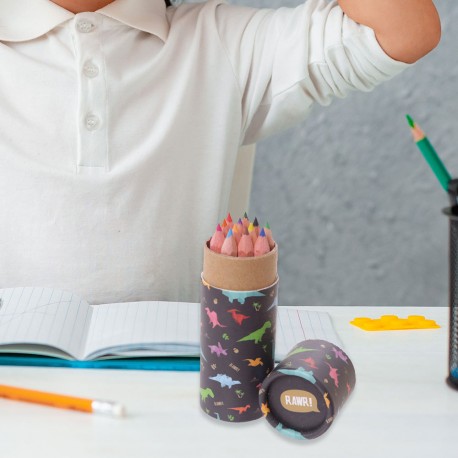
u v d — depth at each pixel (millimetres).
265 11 1113
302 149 1744
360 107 1716
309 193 1769
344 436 600
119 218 1040
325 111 1721
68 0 1024
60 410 633
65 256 1034
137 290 1063
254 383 627
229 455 571
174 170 1069
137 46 1068
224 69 1085
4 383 677
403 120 1719
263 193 1771
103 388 675
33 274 1043
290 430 603
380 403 651
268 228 665
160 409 643
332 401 588
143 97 1057
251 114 1113
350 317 857
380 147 1735
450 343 685
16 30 1037
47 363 715
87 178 1025
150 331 753
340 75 1029
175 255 1089
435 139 1726
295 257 1801
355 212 1771
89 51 1023
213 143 1094
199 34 1090
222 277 618
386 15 947
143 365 716
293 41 1032
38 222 1028
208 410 635
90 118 1022
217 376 625
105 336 745
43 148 1029
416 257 1780
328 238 1787
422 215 1757
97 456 563
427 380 696
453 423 621
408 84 1700
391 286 1798
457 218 641
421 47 968
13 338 720
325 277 1805
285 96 1056
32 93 1028
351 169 1750
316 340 663
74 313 796
